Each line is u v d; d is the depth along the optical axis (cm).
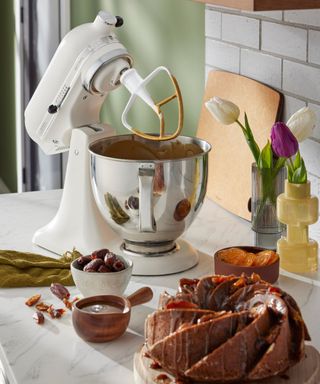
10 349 163
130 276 182
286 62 216
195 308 150
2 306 183
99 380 151
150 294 177
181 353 142
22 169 448
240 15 234
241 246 195
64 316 177
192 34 271
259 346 140
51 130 219
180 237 221
